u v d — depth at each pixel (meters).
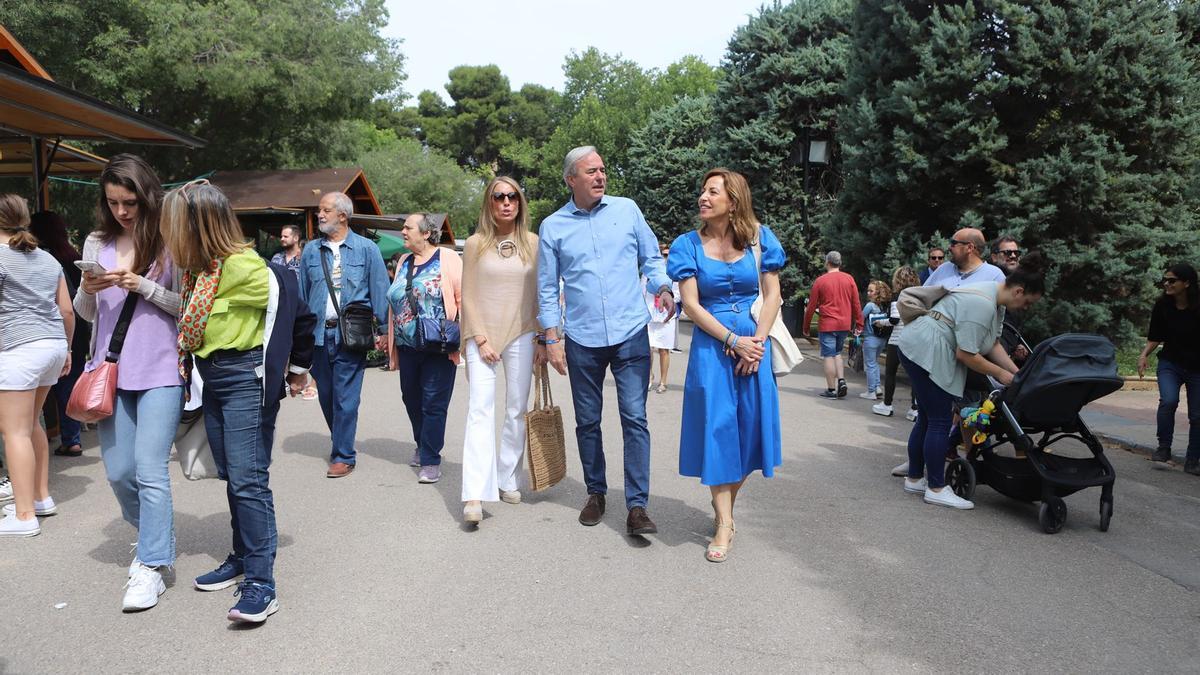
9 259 4.52
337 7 20.86
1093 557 4.64
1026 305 5.28
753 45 19.58
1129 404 10.12
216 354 3.54
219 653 3.29
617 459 6.78
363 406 9.30
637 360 4.86
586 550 4.55
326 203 6.08
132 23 17.05
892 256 12.55
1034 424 5.33
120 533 4.75
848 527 5.07
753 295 4.54
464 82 79.06
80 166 12.01
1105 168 11.57
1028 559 4.57
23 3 14.11
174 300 3.69
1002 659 3.36
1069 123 11.59
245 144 21.77
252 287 3.52
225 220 3.52
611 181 49.94
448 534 4.79
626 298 4.88
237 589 3.68
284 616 3.65
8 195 4.61
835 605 3.86
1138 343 12.05
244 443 3.59
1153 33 11.34
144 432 3.68
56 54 15.33
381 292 6.25
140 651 3.30
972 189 12.42
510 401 5.35
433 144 76.94
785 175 19.64
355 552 4.47
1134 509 5.69
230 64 17.77
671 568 4.30
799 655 3.36
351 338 6.00
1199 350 6.82
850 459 6.93
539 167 63.62
